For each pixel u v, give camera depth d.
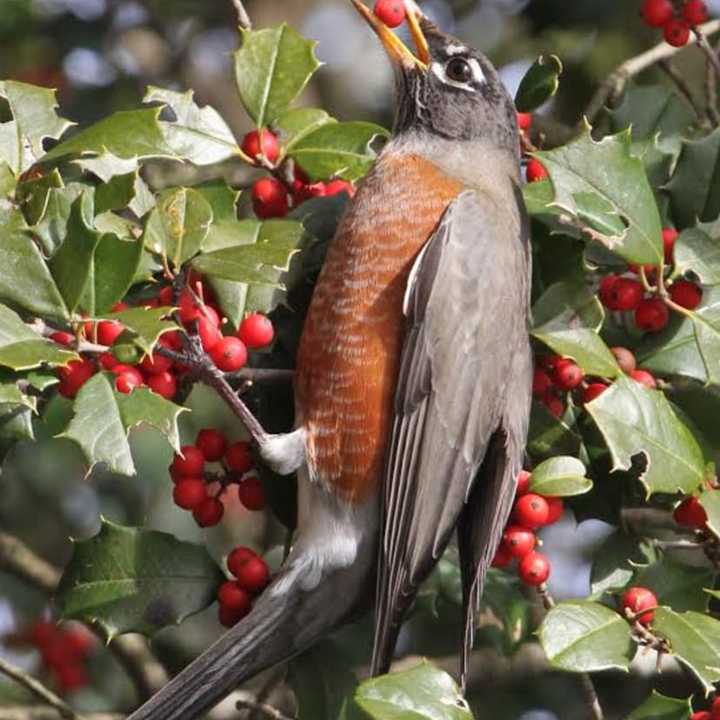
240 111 14.12
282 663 8.64
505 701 12.07
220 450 8.45
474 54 9.95
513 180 9.70
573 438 8.51
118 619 7.99
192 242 7.69
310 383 8.80
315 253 9.07
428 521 8.73
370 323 8.79
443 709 6.83
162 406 7.30
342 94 14.16
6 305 7.38
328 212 8.99
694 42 10.86
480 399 8.79
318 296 8.84
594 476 8.51
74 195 7.87
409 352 8.76
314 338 8.81
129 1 13.66
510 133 9.91
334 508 8.74
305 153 8.80
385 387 8.77
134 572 8.06
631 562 8.12
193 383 8.28
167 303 7.89
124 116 7.98
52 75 13.39
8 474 12.98
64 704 10.06
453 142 9.73
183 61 13.87
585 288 8.38
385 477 8.70
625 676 11.82
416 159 9.25
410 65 9.95
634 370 8.33
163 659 11.69
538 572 8.32
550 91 9.22
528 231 9.16
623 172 8.19
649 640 7.39
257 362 9.16
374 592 8.77
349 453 8.74
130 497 13.10
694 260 8.28
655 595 8.01
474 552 8.61
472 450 8.78
